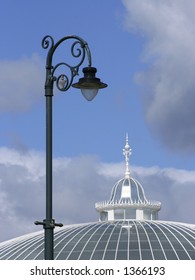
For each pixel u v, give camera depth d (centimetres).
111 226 9119
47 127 3578
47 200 3506
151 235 8719
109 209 10225
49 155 3547
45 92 3619
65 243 8612
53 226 3491
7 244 9519
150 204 10225
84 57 3597
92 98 3650
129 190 10281
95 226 9175
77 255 8344
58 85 3619
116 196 10294
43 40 3681
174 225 9200
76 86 3644
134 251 8319
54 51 3662
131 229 8925
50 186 3516
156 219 10325
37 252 8981
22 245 9244
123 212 10162
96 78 3631
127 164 10606
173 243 8500
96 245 8500
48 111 3600
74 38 3644
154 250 8338
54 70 3628
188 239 8612
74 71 3594
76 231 8981
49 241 3478
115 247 8419
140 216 10169
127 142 10738
